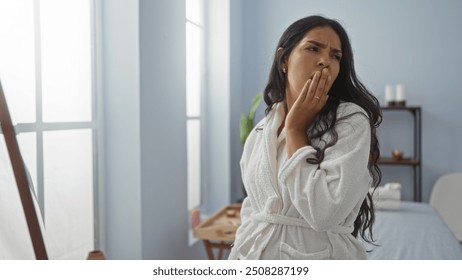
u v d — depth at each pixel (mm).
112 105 1845
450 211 3324
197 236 2174
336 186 714
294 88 804
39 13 1474
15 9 1357
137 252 1859
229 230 2137
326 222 719
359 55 3494
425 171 3465
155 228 1993
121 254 1877
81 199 1725
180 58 2234
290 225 812
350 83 852
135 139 1831
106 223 1881
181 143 2273
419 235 2199
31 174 1444
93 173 1801
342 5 3494
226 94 3168
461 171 3404
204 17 3150
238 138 3457
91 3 1773
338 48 792
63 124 1607
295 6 3549
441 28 3385
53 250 1562
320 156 750
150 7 1894
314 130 809
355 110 784
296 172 745
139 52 1802
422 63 3418
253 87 3629
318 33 783
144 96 1855
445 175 3357
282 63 845
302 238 800
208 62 3184
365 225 939
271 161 827
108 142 1857
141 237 1856
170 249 2164
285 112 870
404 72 3443
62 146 1609
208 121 3207
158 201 2018
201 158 3123
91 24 1778
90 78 1778
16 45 1364
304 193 728
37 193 1479
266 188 829
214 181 3225
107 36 1830
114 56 1829
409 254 1909
